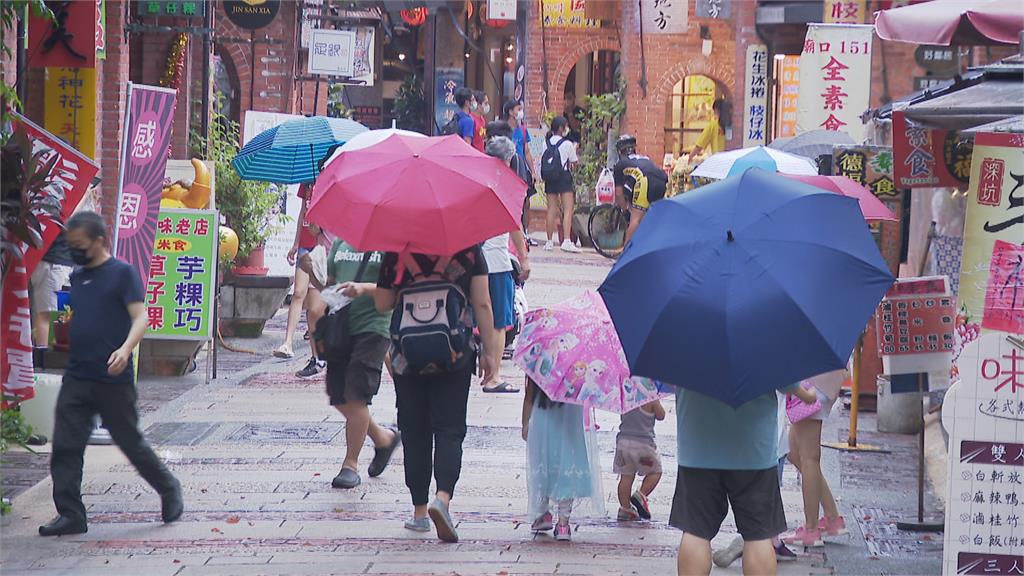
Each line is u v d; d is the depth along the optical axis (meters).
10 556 28.14
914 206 50.19
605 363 28.98
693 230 21.95
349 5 93.56
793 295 20.92
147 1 61.03
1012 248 25.16
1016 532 24.08
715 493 23.72
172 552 28.64
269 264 64.00
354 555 28.70
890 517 33.06
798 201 22.19
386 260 29.78
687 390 23.66
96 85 54.09
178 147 65.81
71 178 33.78
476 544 29.84
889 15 35.97
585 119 108.38
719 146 101.56
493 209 28.75
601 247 89.19
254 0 70.56
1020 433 24.05
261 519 31.38
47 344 43.91
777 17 87.75
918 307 32.06
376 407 45.06
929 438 41.88
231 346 56.50
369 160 29.72
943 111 29.17
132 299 29.89
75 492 29.92
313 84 88.50
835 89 63.84
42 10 34.00
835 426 43.91
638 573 27.94
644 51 104.06
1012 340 24.02
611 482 36.00
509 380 49.53
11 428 32.97
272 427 41.19
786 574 28.28
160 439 39.22
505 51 140.75
